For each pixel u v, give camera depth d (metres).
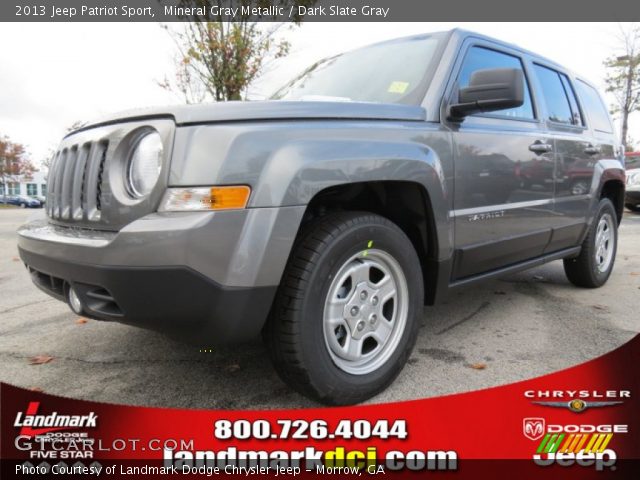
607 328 3.20
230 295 1.81
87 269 1.87
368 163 2.09
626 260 5.78
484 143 2.75
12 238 8.33
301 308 1.93
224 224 1.78
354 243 2.07
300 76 3.43
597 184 4.04
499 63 3.13
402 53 2.94
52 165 2.47
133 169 1.93
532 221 3.21
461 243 2.62
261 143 1.87
